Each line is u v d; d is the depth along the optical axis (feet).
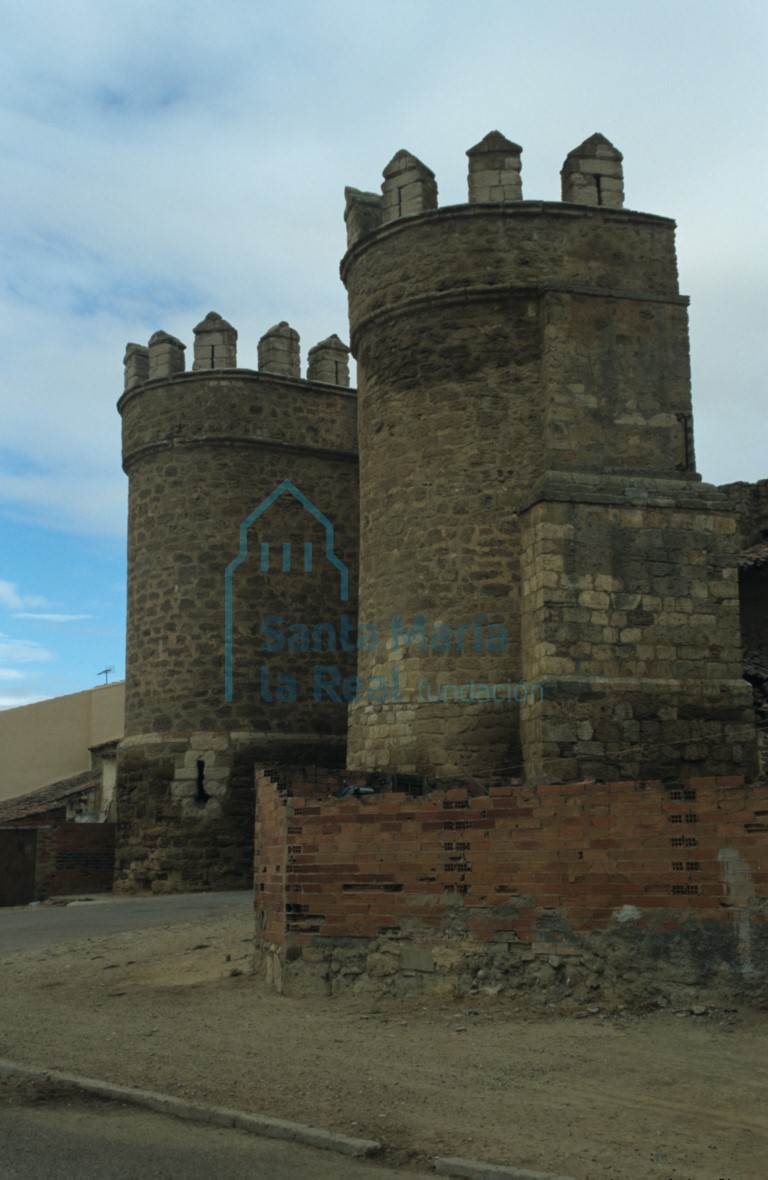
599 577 54.70
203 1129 23.44
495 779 55.01
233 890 77.92
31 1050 30.50
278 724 80.59
